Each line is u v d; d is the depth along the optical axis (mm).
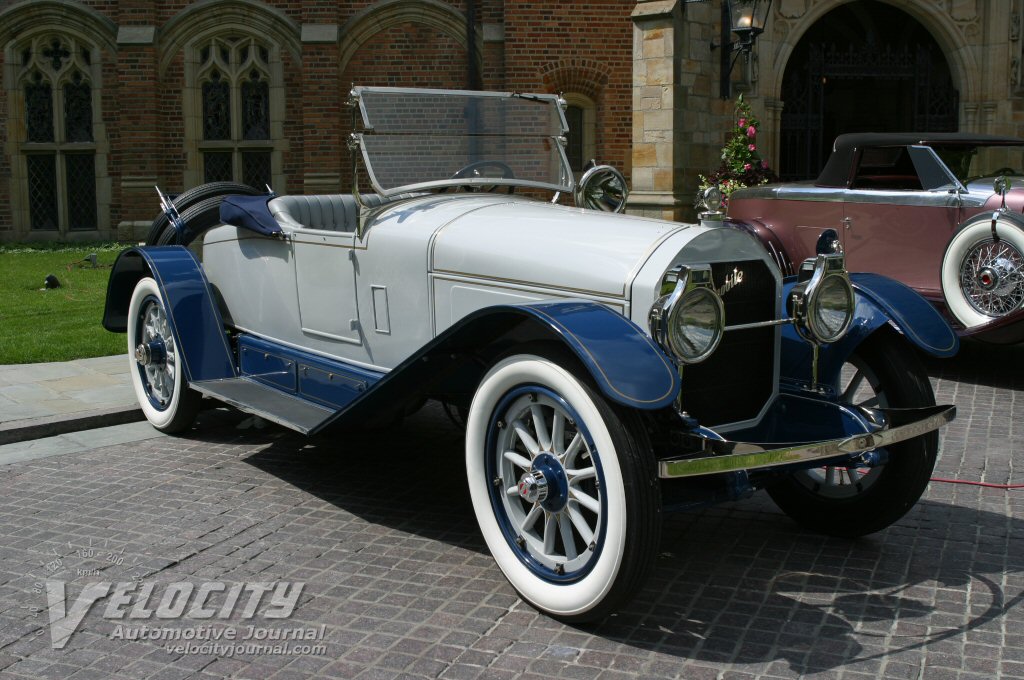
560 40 15281
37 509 4438
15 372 7102
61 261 14227
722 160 12367
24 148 17344
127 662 3043
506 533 3496
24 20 16969
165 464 5145
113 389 6582
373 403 3869
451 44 16438
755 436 3807
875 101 24062
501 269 3797
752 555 3895
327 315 4723
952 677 2930
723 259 3523
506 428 3484
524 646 3133
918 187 8008
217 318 5453
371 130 4508
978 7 14086
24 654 3098
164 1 16609
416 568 3770
